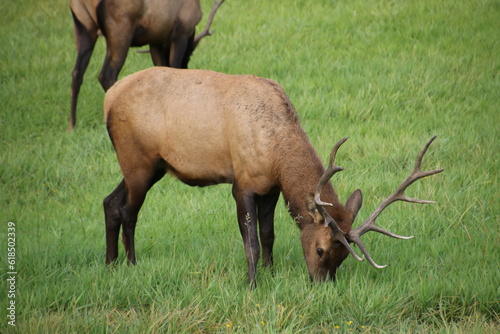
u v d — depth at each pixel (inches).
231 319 761.6
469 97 1441.9
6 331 730.2
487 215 1011.9
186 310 768.9
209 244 962.7
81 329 737.6
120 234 1039.0
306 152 822.5
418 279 834.8
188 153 854.5
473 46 1675.7
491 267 856.9
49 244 975.6
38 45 1882.4
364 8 1972.2
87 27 1373.0
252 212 825.5
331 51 1717.5
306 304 773.9
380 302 776.9
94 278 848.3
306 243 794.2
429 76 1534.2
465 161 1187.9
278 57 1707.7
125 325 752.3
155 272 857.5
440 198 1055.6
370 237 948.6
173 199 1135.6
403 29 1812.3
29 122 1460.4
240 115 824.3
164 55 1445.6
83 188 1219.2
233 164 832.9
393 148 1238.9
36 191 1215.6
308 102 1422.2
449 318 772.6
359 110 1401.3
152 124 865.5
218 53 1745.8
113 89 896.3
